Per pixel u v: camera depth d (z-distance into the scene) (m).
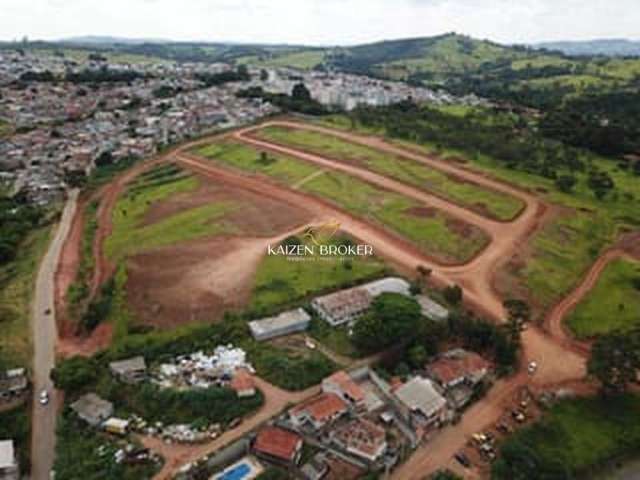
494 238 119.31
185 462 62.09
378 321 81.88
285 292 95.12
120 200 145.38
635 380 75.56
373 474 61.31
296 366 76.94
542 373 81.19
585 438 71.31
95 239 121.69
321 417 67.00
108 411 69.06
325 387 72.69
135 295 94.31
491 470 63.88
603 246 119.69
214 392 70.31
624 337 79.00
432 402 69.69
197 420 67.81
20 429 69.38
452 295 94.31
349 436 64.31
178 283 97.56
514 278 104.19
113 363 76.56
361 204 135.50
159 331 84.38
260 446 62.81
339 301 89.69
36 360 81.50
